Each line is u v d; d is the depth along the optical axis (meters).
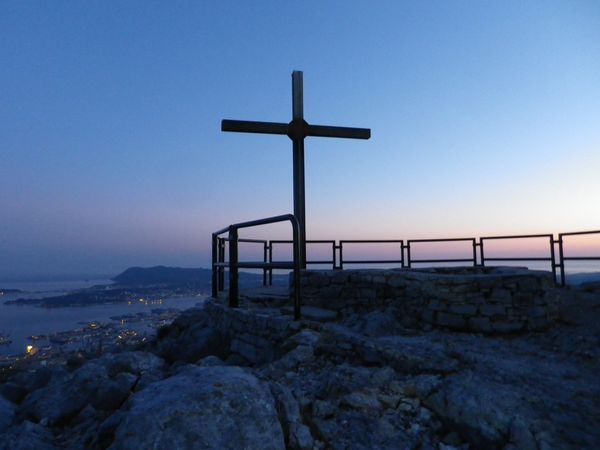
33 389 4.61
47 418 3.33
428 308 5.06
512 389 2.78
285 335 4.23
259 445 1.99
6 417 3.53
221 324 5.76
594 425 2.38
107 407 3.41
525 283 4.77
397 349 3.40
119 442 1.91
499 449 2.23
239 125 7.64
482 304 4.78
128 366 4.20
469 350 3.94
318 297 5.84
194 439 1.90
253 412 2.10
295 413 2.41
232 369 2.54
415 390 2.83
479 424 2.34
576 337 4.26
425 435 2.43
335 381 2.96
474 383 2.80
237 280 5.62
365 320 4.88
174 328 6.95
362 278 5.66
